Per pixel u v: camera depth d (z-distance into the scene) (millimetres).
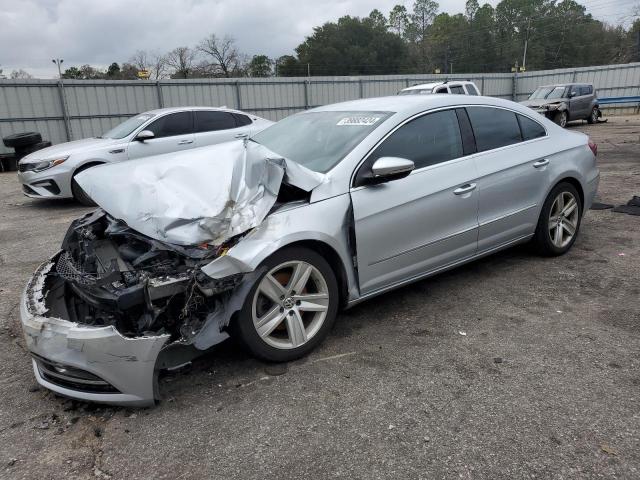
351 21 76062
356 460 2332
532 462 2275
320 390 2898
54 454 2459
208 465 2344
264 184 3051
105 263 2963
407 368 3096
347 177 3367
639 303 3865
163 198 3008
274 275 3107
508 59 83188
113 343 2533
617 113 30734
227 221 2836
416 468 2268
